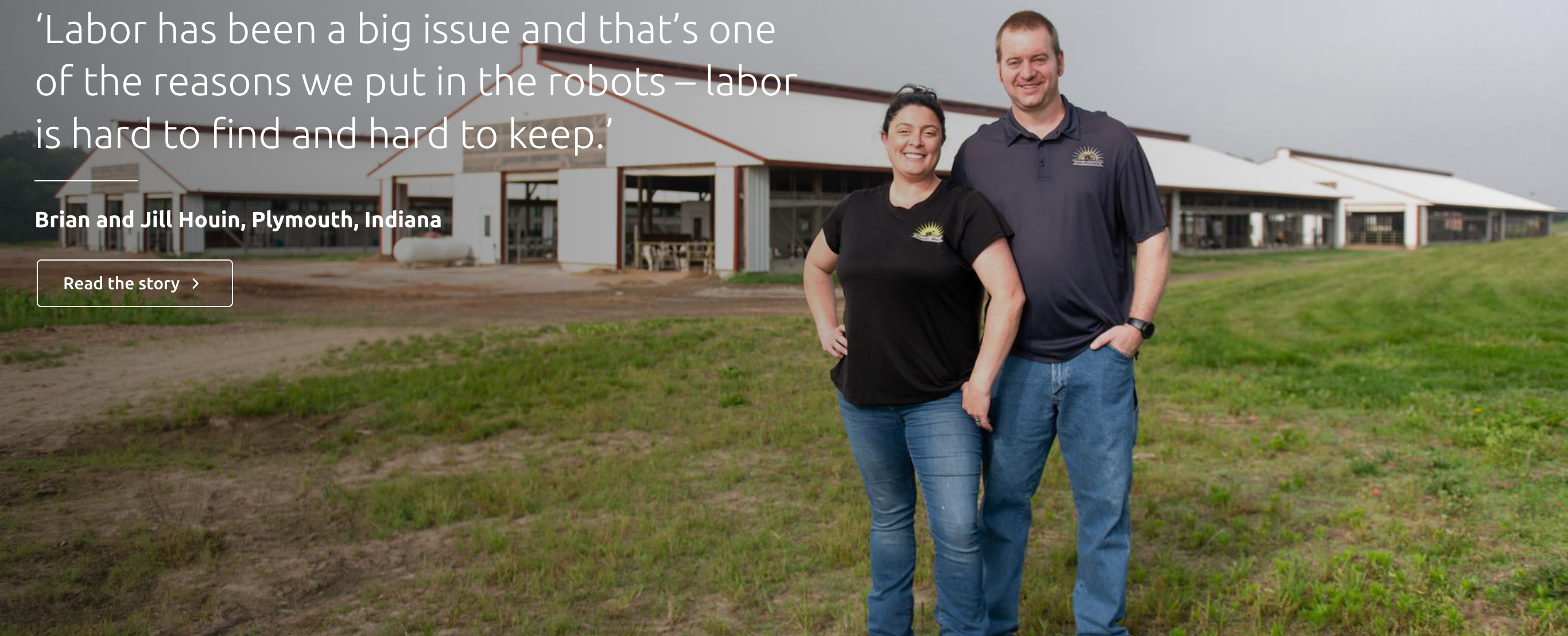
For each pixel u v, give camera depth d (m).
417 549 5.03
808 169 27.95
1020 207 3.31
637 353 10.61
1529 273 16.08
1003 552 3.63
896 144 3.27
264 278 27.78
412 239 33.03
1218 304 14.99
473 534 5.13
